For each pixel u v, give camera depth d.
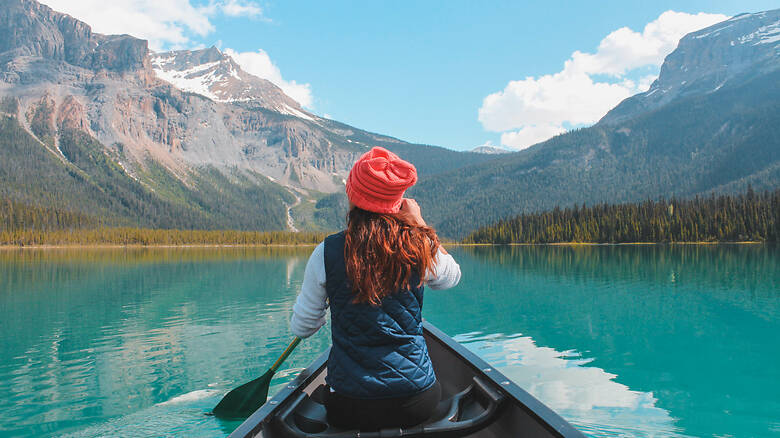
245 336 10.25
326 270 1.96
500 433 2.44
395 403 1.92
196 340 9.88
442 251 2.13
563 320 11.12
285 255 66.44
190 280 24.66
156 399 6.18
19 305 15.43
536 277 22.31
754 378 6.57
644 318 11.23
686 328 10.05
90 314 13.48
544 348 8.44
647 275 22.02
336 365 1.97
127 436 5.05
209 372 7.45
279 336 10.23
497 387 2.52
